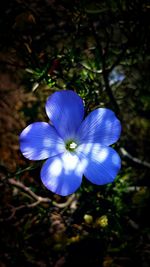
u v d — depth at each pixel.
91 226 0.10
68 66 0.08
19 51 0.09
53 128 0.07
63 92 0.07
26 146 0.06
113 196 0.10
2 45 0.09
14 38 0.09
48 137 0.07
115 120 0.07
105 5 0.09
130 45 0.09
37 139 0.06
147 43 0.10
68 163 0.07
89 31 0.09
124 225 0.10
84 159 0.07
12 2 0.09
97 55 0.09
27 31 0.09
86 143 0.07
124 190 0.10
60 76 0.08
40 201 0.11
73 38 0.09
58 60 0.08
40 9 0.11
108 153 0.07
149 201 0.11
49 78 0.08
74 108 0.07
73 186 0.06
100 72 0.09
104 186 0.09
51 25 0.11
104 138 0.07
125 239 0.11
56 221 0.11
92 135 0.07
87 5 0.09
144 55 0.10
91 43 0.10
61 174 0.06
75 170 0.06
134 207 0.11
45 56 0.09
